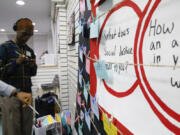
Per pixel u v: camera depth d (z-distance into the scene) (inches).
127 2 17.9
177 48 11.5
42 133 61.4
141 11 15.5
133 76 17.1
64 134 65.7
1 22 189.3
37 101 86.7
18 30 59.8
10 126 62.6
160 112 13.3
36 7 133.9
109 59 23.0
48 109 87.4
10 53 58.3
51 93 103.2
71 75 85.1
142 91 15.6
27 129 68.0
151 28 14.2
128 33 18.0
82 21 39.6
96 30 26.8
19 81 61.5
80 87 44.4
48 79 149.1
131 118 17.6
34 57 72.9
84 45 38.0
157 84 13.6
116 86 21.1
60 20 101.0
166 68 12.6
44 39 312.5
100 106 27.1
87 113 35.4
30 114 69.3
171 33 12.0
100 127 27.0
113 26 21.5
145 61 15.1
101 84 26.5
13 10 141.4
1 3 120.6
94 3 28.3
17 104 62.5
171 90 12.1
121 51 19.6
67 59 104.7
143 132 15.5
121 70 19.7
